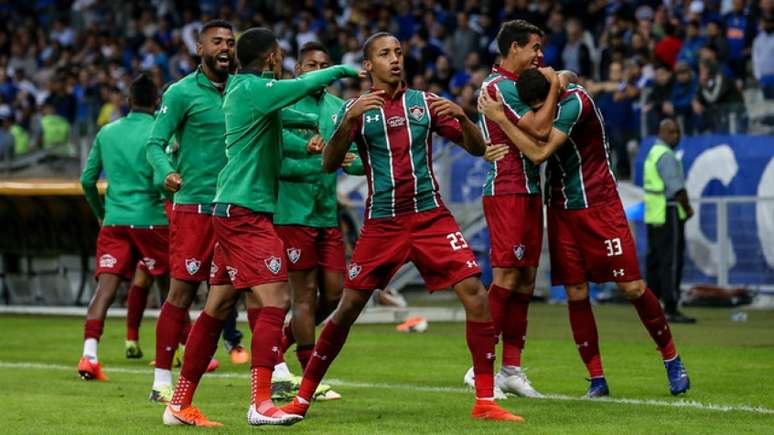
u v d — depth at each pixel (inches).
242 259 913.5
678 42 2519.7
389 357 1445.6
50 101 3344.0
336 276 1148.5
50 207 2148.1
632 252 1071.0
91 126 2519.7
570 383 1190.9
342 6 3469.5
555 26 2775.6
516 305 1098.1
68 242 2165.4
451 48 3002.0
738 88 2348.7
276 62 945.5
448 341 1636.3
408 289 2536.9
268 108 908.6
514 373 1091.3
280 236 1117.7
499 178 1090.7
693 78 2348.7
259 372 904.3
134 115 1369.3
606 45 2664.9
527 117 1039.6
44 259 2198.6
